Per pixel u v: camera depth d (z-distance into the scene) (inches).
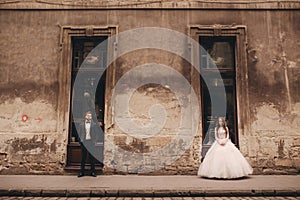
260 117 346.9
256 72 355.9
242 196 246.8
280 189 250.1
